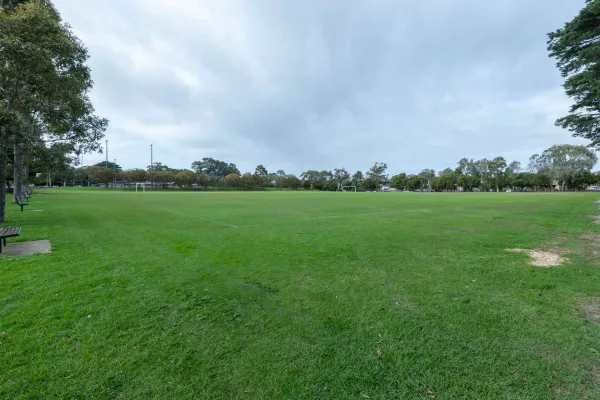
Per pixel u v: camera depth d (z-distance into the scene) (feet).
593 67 42.27
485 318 11.85
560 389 7.91
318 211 57.36
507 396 7.68
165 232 31.94
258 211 56.85
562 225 36.94
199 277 16.85
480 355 9.43
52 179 278.67
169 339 10.38
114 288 15.01
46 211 53.67
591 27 42.91
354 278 16.83
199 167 466.29
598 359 9.13
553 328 11.03
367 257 21.48
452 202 85.97
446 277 16.93
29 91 35.68
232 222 40.45
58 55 37.68
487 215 49.11
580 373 8.52
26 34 34.40
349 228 35.12
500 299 13.71
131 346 9.95
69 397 7.71
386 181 425.69
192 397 7.75
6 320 11.49
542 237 28.94
